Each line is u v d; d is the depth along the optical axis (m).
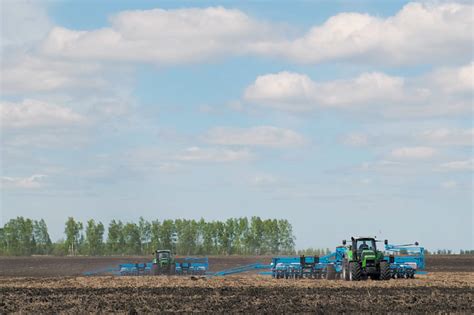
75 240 162.50
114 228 160.75
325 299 37.97
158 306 35.28
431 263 90.81
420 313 31.73
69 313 32.56
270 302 36.81
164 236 157.62
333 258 59.53
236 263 100.69
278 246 157.00
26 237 160.75
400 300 37.38
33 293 43.38
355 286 46.38
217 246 157.50
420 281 51.03
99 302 37.38
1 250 158.62
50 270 85.56
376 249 51.31
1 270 86.31
